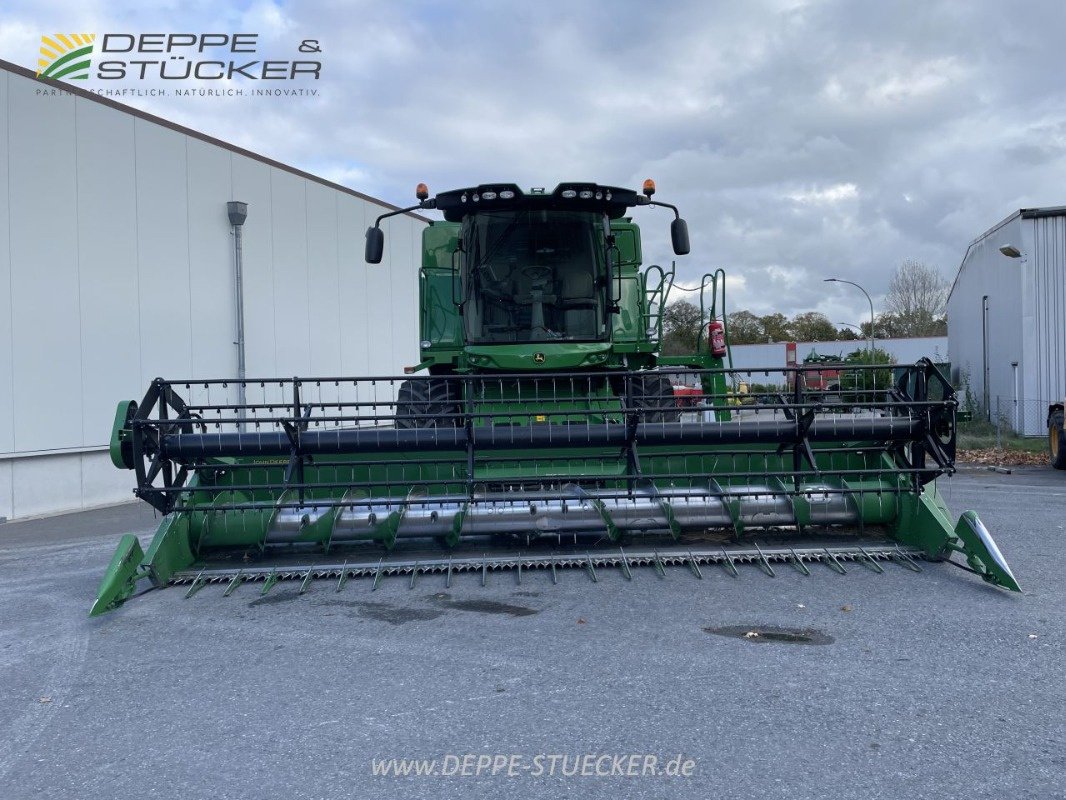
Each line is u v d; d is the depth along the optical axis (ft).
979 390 86.07
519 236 26.86
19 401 38.37
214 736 12.60
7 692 14.78
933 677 14.16
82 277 41.39
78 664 16.10
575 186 25.88
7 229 37.76
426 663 15.46
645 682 14.21
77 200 41.14
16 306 38.19
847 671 14.51
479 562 21.77
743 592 19.58
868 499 22.49
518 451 22.41
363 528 21.85
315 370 59.26
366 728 12.71
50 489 40.37
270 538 22.00
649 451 22.93
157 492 20.76
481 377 20.95
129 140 44.09
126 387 43.91
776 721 12.54
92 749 12.29
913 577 20.67
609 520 21.67
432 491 22.84
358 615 18.62
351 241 64.23
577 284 27.02
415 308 74.74
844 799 10.25
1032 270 67.92
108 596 19.29
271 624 18.17
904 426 21.57
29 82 38.73
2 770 11.68
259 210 53.78
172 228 46.85
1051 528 28.40
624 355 29.04
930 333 207.62
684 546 22.93
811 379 24.75
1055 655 15.07
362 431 20.99
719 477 22.71
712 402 28.12
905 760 11.21
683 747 11.76
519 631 17.13
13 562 27.66
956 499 36.94
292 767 11.51
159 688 14.69
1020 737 11.83
